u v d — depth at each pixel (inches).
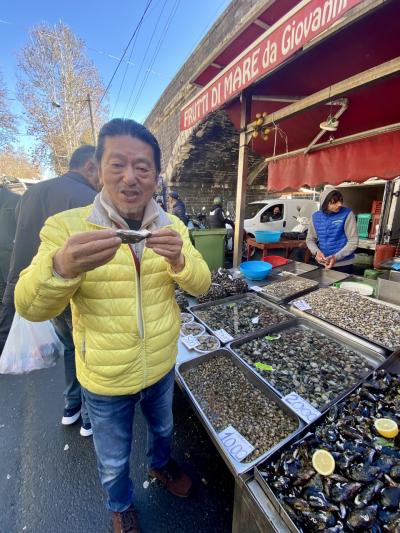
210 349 70.8
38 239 66.7
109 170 31.6
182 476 55.7
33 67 629.3
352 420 42.3
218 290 100.1
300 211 299.4
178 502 54.7
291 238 228.2
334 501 31.2
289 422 49.8
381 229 198.1
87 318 34.3
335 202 112.3
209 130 244.7
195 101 105.3
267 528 31.0
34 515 53.6
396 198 189.0
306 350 69.3
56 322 64.8
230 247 238.2
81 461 63.6
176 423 73.7
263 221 283.4
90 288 32.5
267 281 116.3
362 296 90.6
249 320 85.0
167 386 45.8
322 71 90.9
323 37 68.6
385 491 31.2
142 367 37.9
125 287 33.8
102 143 31.9
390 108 99.8
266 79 98.3
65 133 668.1
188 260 37.7
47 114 662.5
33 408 80.8
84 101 591.2
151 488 57.6
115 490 44.2
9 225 114.2
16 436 71.2
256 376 59.6
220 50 95.0
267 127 112.7
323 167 122.8
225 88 86.7
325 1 51.3
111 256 27.0
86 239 25.8
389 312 79.1
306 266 125.9
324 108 103.4
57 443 68.5
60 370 99.0
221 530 50.3
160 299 38.2
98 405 38.4
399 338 66.6
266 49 68.2
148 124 417.1
